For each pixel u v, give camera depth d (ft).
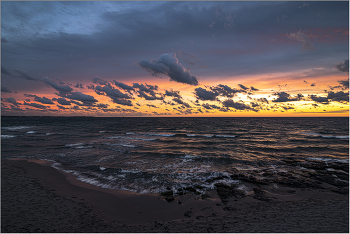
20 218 18.70
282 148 65.46
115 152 57.21
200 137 100.07
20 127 162.61
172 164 44.21
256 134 113.70
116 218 20.65
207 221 19.45
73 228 17.47
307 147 66.95
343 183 31.22
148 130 140.87
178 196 27.07
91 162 45.75
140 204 24.48
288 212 20.98
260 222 18.47
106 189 29.40
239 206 23.56
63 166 42.11
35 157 50.62
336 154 55.52
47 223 18.08
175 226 18.39
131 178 34.53
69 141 80.07
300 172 37.45
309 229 16.31
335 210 20.89
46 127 164.25
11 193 25.27
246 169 40.09
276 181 32.35
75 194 26.86
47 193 26.20
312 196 26.32
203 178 34.24
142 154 54.54
